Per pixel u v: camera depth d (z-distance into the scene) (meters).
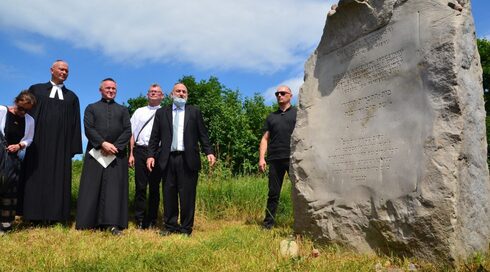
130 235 5.72
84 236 5.52
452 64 4.01
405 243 4.13
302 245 5.03
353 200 4.75
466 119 4.05
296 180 5.48
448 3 4.25
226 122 25.06
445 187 3.86
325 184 5.14
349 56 5.19
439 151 3.97
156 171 6.70
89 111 6.50
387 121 4.54
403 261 4.13
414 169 4.13
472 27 4.35
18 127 5.98
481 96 4.38
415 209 4.04
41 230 5.93
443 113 4.02
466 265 3.77
